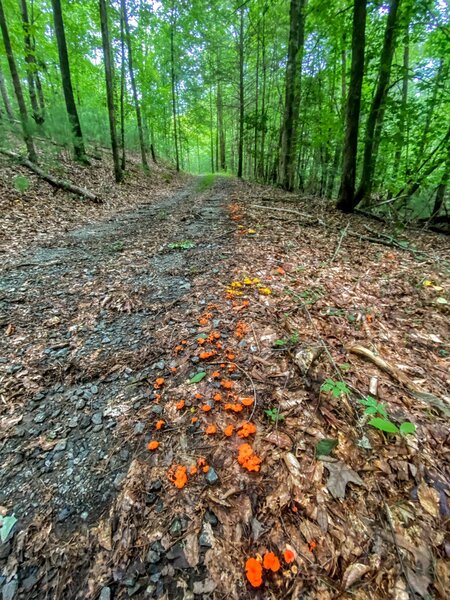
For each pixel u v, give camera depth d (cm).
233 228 627
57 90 1652
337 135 966
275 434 181
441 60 752
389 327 288
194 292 368
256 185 1529
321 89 1157
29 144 907
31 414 215
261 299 328
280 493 152
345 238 577
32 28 1006
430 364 239
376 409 172
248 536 139
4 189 759
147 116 1873
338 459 163
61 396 230
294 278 382
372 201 997
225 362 242
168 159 2903
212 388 220
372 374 219
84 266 471
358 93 707
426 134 758
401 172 851
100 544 143
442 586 118
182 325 302
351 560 127
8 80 1619
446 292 362
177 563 133
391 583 120
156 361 258
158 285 398
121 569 133
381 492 148
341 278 392
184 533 143
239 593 122
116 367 256
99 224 739
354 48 666
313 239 555
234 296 339
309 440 175
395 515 139
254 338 265
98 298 371
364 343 256
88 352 277
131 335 298
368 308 318
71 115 1048
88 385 240
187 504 154
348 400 195
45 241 593
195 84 2036
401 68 730
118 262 486
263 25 1371
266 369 230
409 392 203
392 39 686
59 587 129
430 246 595
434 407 192
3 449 191
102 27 1010
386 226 732
